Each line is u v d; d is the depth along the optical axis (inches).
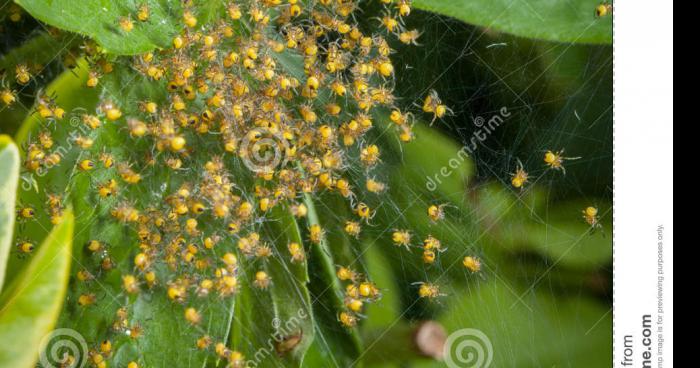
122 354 6.3
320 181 6.5
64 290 6.1
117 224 6.4
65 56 6.3
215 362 6.4
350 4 6.5
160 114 6.4
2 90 6.3
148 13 6.3
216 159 6.4
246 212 6.4
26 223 6.3
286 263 6.4
